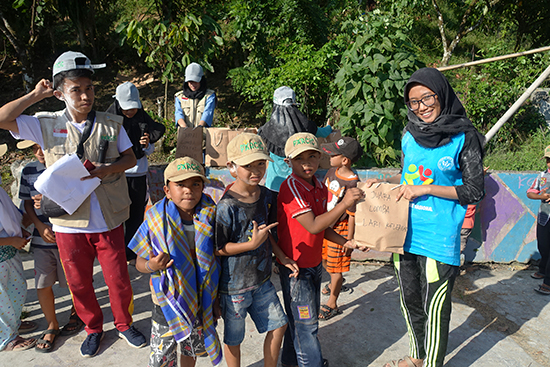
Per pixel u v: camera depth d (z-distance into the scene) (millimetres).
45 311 3273
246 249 2271
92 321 3160
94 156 2877
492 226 4594
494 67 9133
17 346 3168
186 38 7469
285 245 2559
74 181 2730
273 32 7898
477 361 3086
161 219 2250
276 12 7984
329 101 7105
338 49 7156
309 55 7074
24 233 3262
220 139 4660
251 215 2354
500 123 2793
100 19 10453
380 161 5559
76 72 2641
